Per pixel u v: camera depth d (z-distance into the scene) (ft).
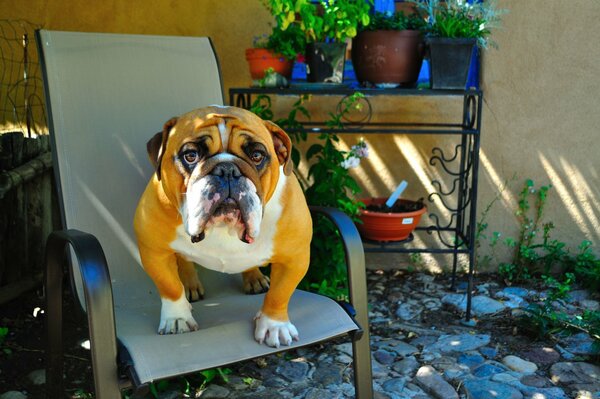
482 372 8.87
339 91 10.15
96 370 5.57
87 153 7.65
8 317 10.54
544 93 11.85
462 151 11.69
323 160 10.73
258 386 8.57
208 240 6.18
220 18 11.87
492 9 11.37
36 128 12.36
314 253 10.70
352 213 10.81
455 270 11.91
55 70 7.72
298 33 10.34
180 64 8.46
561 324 10.02
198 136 5.69
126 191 7.77
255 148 5.78
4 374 8.91
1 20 11.94
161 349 5.88
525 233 12.46
